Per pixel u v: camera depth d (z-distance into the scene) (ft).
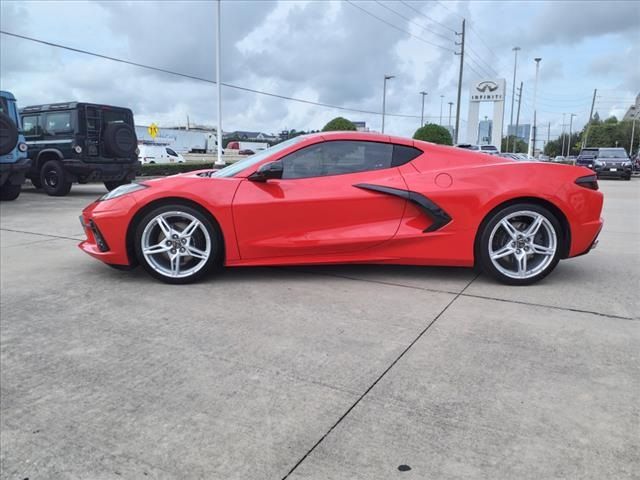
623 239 21.53
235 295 12.81
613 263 16.60
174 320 11.10
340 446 6.62
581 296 12.75
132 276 14.60
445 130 116.57
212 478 6.07
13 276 14.73
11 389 8.21
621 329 10.48
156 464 6.34
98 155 39.11
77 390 8.15
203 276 13.83
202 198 13.24
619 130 285.84
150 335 10.29
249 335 10.24
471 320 11.02
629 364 8.86
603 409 7.42
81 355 9.40
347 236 13.47
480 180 13.42
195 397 7.88
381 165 13.88
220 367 8.87
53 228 23.52
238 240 13.50
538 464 6.21
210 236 13.50
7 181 34.01
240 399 7.80
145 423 7.22
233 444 6.70
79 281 14.14
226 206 13.30
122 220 13.43
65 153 38.14
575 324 10.77
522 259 13.53
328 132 14.47
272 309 11.77
